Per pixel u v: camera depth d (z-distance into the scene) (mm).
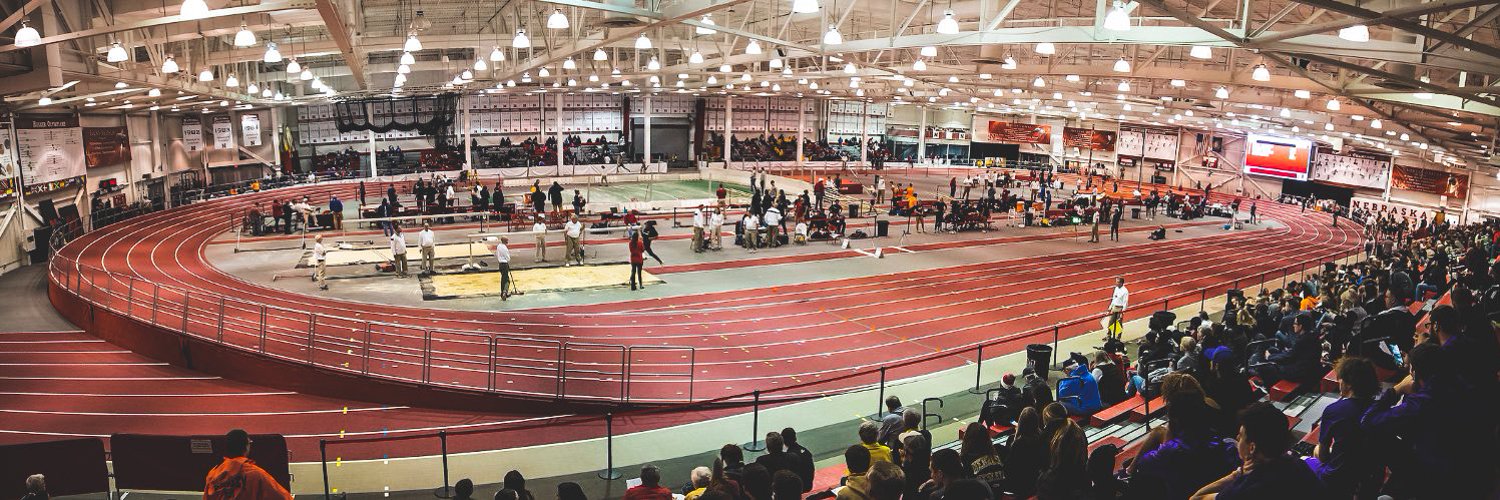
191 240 34625
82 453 10789
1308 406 11102
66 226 33438
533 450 14156
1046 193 48906
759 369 18672
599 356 19172
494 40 31344
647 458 13812
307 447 14461
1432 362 5223
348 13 21047
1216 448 5273
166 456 10961
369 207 42344
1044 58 33594
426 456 13945
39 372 18609
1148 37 16172
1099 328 23125
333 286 25672
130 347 20359
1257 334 14656
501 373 17625
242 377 18125
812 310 24203
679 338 20938
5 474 10555
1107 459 5875
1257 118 41875
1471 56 13406
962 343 21203
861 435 8711
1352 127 38000
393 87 48469
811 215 39625
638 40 22250
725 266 30594
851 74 34562
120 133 39719
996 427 12219
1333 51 14625
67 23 16688
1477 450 5031
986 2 18797
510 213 39250
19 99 28094
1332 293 18516
